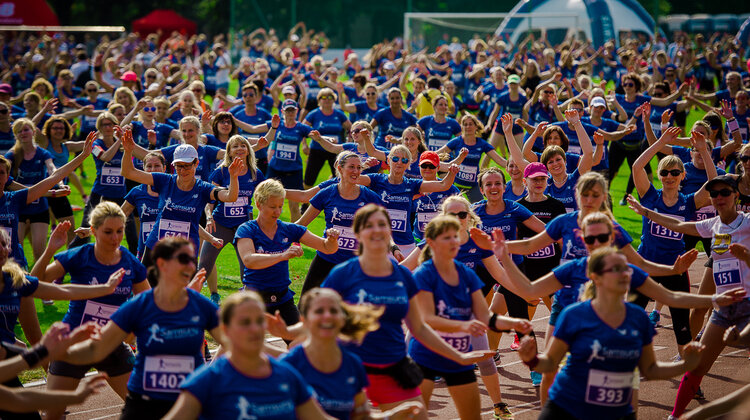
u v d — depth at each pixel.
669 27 81.69
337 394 8.27
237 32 79.00
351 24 80.38
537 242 12.88
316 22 80.00
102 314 11.63
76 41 96.00
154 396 9.52
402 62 48.06
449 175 16.56
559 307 11.87
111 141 21.98
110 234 11.51
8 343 10.58
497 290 14.78
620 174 36.19
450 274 10.57
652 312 17.77
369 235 9.70
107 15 111.50
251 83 29.02
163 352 9.46
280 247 13.66
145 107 23.81
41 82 35.22
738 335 10.11
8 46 71.12
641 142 28.94
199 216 15.84
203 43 78.38
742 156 15.27
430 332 10.05
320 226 27.02
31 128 19.98
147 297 9.51
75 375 11.17
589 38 67.88
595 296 9.37
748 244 12.79
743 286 12.74
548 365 9.20
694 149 18.03
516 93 34.06
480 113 45.03
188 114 26.70
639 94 31.92
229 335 7.57
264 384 7.63
